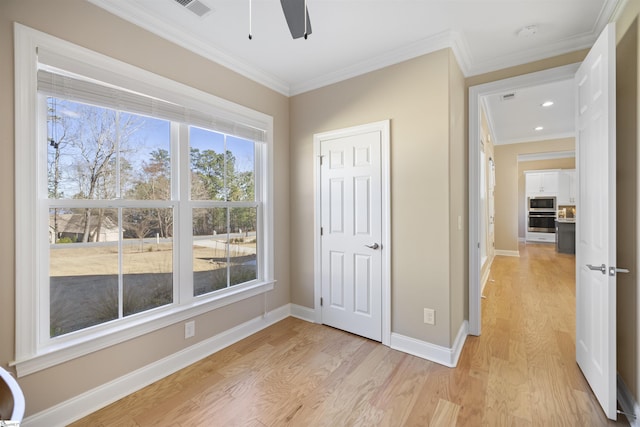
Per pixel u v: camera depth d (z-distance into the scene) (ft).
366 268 8.71
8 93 4.70
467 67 8.68
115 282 6.21
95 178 5.91
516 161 21.90
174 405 5.83
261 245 9.70
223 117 8.16
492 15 6.50
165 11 6.31
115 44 5.92
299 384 6.51
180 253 7.34
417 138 7.72
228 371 7.03
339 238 9.31
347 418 5.46
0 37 4.60
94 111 5.89
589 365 6.27
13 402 2.24
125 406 5.79
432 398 5.98
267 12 6.37
